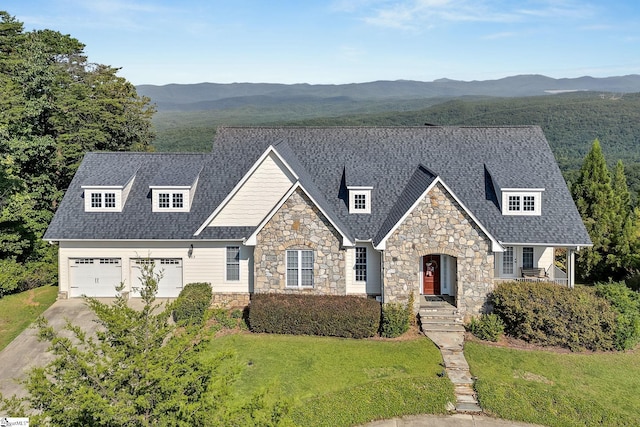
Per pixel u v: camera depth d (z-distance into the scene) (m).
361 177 29.05
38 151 36.00
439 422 17.61
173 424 10.23
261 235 25.78
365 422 17.58
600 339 22.72
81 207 29.52
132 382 10.55
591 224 37.75
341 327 24.00
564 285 25.94
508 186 28.00
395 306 24.52
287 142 32.47
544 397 18.75
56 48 49.75
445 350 22.58
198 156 32.16
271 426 10.88
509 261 28.72
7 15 47.69
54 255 35.94
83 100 43.75
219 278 28.64
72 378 10.16
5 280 29.83
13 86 36.88
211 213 28.72
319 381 19.88
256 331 24.56
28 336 24.45
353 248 27.36
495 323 23.77
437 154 31.22
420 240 24.72
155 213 29.23
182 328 24.30
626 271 35.59
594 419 17.66
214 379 11.41
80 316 26.70
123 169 31.06
